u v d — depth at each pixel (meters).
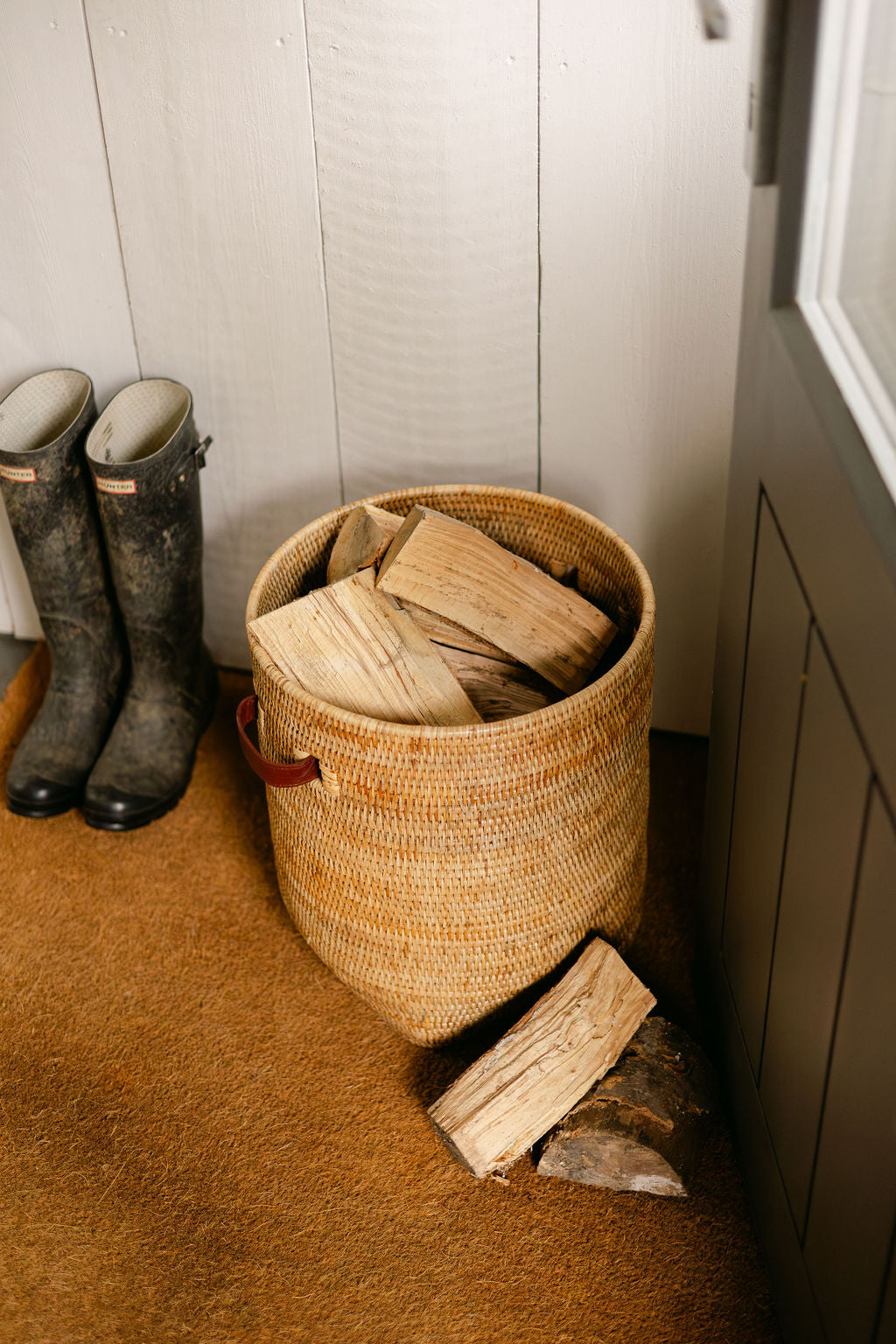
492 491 1.41
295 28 1.31
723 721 1.17
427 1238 1.15
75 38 1.38
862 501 0.73
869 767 0.73
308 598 1.23
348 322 1.50
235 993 1.40
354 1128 1.25
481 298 1.44
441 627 1.30
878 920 0.73
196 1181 1.21
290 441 1.63
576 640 1.29
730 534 1.10
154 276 1.53
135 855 1.59
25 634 1.93
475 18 1.26
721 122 1.25
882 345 0.83
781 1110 1.00
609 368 1.45
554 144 1.32
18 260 1.56
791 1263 1.00
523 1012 1.28
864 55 0.78
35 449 1.59
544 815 1.13
